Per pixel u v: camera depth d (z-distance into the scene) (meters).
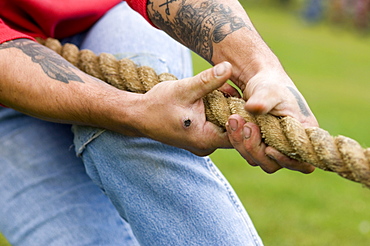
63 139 1.84
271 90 1.23
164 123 1.33
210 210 1.46
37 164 1.81
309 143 1.20
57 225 1.74
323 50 11.25
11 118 1.86
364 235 3.16
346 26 14.40
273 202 3.51
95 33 1.84
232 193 1.57
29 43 1.49
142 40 1.73
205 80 1.25
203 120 1.34
